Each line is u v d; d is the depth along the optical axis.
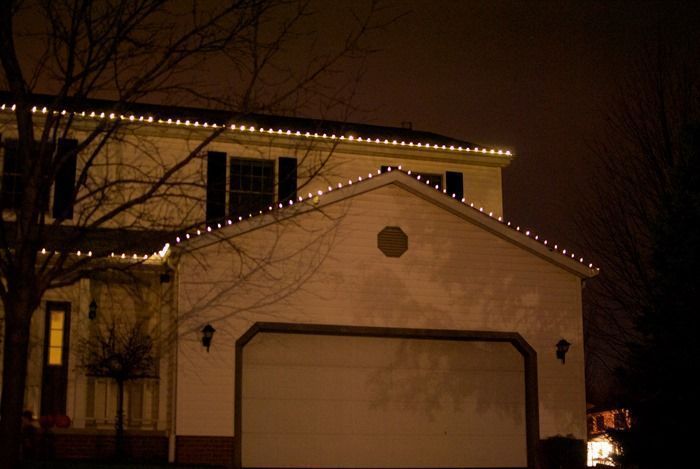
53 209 18.53
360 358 18.69
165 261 17.75
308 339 18.36
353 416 18.39
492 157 23.45
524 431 19.50
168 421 17.41
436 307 19.03
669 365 17.77
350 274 18.53
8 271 10.62
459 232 19.48
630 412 18.73
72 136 18.69
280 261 18.08
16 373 10.39
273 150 21.44
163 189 16.64
